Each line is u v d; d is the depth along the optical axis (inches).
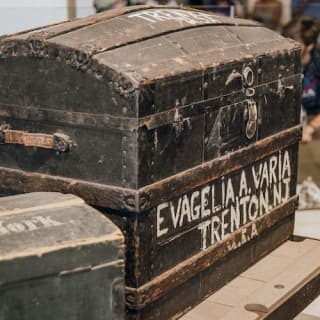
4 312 47.5
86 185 57.9
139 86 53.7
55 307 49.7
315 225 128.9
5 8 94.3
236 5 126.5
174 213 60.3
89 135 57.2
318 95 130.6
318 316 106.0
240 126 67.6
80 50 55.8
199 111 61.2
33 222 51.2
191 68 59.3
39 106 59.4
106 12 66.3
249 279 71.0
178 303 62.5
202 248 64.7
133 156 55.1
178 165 59.9
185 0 120.3
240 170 69.4
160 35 62.3
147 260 57.7
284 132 76.3
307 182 137.4
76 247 49.5
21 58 59.4
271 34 76.3
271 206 76.4
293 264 74.7
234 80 65.4
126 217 56.6
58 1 98.7
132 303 57.2
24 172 61.7
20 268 47.4
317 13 128.8
